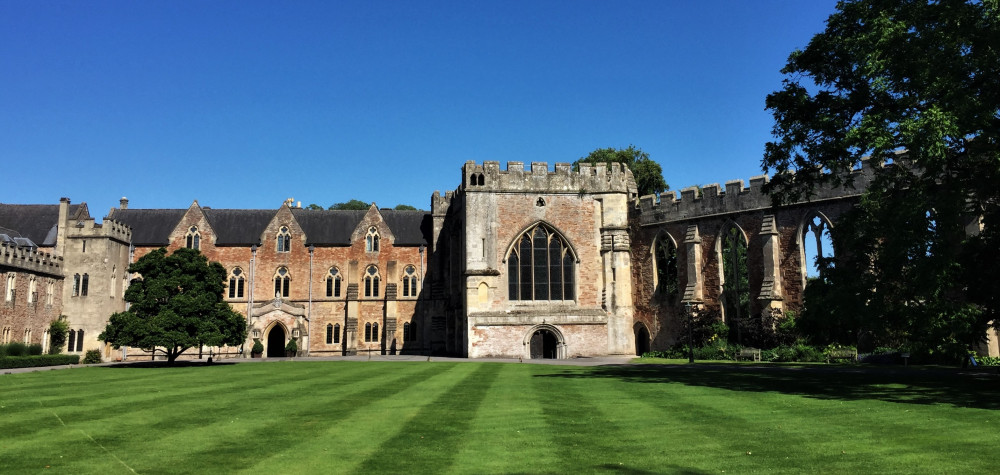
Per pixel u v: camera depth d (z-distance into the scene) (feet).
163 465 34.78
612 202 166.09
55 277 167.73
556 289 163.12
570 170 167.32
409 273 210.18
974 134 65.51
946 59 63.46
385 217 218.38
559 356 157.38
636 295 167.32
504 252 161.48
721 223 150.41
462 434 42.80
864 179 125.08
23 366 136.77
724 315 148.36
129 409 56.29
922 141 60.49
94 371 115.24
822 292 72.49
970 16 63.46
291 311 192.44
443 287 200.75
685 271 155.94
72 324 170.09
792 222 137.39
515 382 80.38
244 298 203.82
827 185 130.82
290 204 238.07
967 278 68.49
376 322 206.59
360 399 62.75
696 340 147.13
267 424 47.42
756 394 63.31
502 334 156.66
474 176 163.63
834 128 75.10
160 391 72.90
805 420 47.06
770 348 132.46
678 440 40.16
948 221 63.72
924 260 62.75
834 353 119.14
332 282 207.92
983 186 66.95
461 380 84.28
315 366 123.54
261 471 33.42
